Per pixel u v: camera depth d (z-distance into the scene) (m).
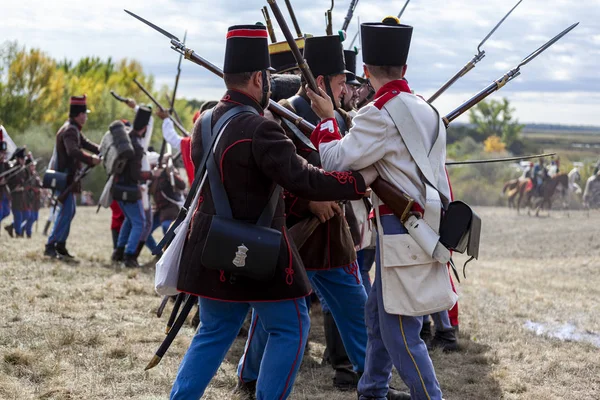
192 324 6.01
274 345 3.62
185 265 3.57
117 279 8.00
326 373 5.16
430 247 3.60
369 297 3.96
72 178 9.30
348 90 5.02
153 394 4.44
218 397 4.51
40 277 7.73
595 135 157.38
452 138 85.25
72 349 5.17
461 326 6.70
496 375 5.20
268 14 5.32
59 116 38.09
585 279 11.22
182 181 10.21
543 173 26.97
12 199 13.47
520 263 13.98
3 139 13.35
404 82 3.78
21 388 4.36
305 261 4.41
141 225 9.24
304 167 3.47
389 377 4.03
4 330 5.52
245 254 3.40
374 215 3.89
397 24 3.86
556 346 6.13
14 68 36.44
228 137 3.51
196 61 4.32
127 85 43.06
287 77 4.92
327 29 4.63
